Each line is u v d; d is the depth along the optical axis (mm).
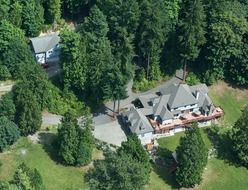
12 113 196375
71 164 192125
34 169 179625
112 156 187125
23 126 196625
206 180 198750
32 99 195125
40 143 198375
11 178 185125
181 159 188625
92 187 182250
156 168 198375
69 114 190875
